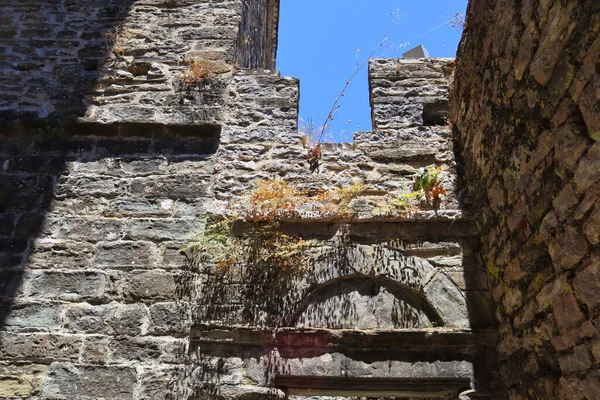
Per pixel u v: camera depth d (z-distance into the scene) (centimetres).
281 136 489
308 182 463
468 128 433
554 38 261
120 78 525
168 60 537
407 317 404
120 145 486
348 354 389
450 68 523
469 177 443
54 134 492
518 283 349
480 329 392
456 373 383
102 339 398
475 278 413
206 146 486
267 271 417
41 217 449
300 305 407
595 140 239
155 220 447
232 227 436
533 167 308
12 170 473
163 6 573
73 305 411
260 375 383
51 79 525
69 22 561
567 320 287
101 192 461
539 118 293
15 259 430
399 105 505
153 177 468
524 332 345
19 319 405
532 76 291
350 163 473
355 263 418
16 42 547
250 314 402
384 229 432
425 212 432
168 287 417
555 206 284
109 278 421
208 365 388
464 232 429
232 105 505
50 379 385
